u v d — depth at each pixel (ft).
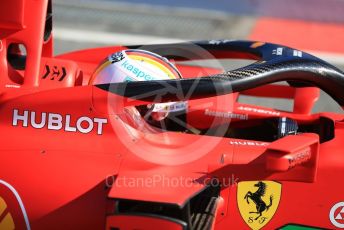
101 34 108.99
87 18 115.44
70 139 47.80
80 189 46.34
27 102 48.37
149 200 42.37
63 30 108.88
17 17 52.06
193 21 118.52
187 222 44.04
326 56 106.01
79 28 110.52
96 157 47.16
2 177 46.91
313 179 46.03
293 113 59.82
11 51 57.47
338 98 52.80
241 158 48.29
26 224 46.91
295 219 48.01
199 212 46.01
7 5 52.03
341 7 128.77
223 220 47.93
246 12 124.47
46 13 55.36
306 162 45.80
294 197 47.73
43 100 48.29
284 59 51.34
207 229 44.73
